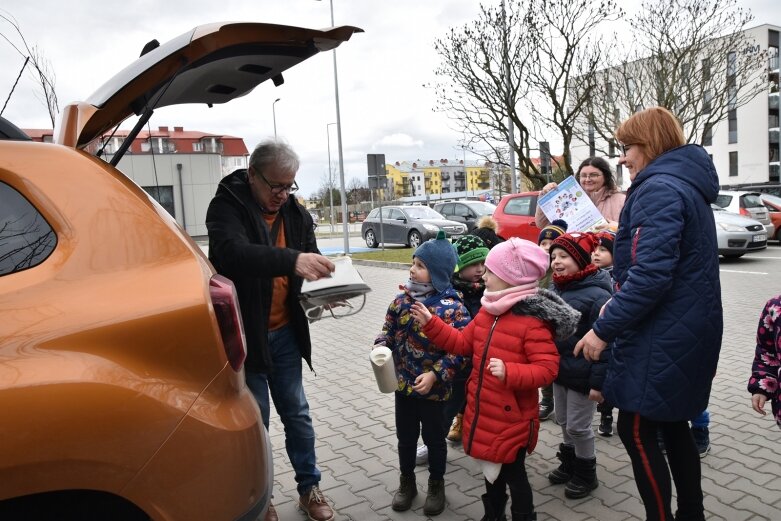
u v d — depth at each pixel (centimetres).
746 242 1290
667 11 1722
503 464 269
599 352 241
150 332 161
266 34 226
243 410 182
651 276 226
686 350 233
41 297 155
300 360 316
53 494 159
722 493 321
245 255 251
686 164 243
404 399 317
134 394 154
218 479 167
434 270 309
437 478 315
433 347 306
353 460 387
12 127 195
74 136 190
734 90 2117
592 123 1844
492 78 1467
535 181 1614
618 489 333
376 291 1130
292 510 326
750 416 430
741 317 768
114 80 204
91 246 166
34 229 164
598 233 339
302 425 310
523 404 268
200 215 2809
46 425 145
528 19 1426
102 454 150
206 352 168
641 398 236
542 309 258
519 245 268
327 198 7206
